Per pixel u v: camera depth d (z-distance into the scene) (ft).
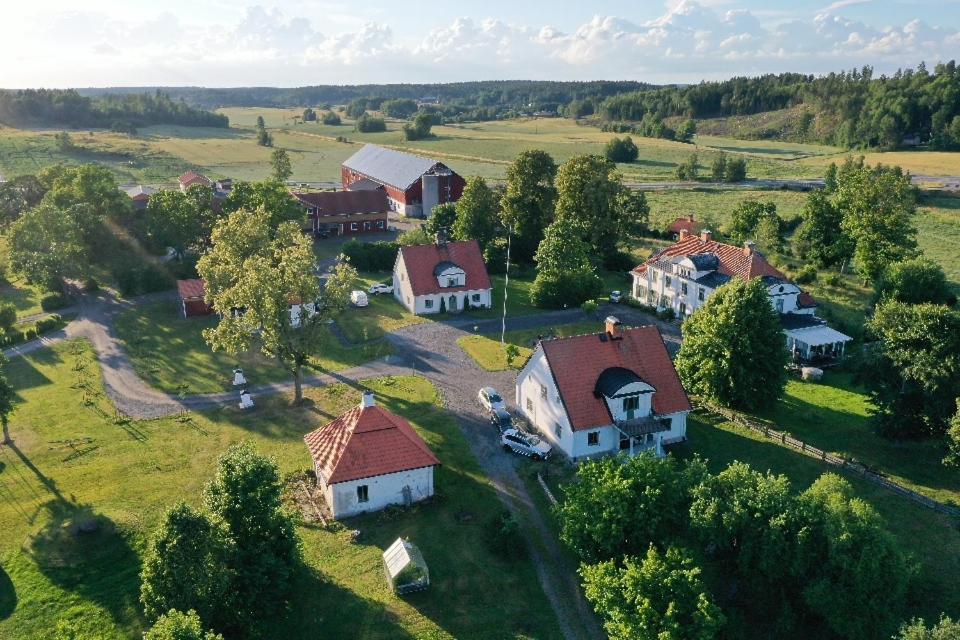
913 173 580.30
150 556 110.93
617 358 176.04
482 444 176.76
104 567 131.03
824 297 291.17
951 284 312.09
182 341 248.73
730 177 590.96
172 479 160.86
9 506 151.43
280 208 354.13
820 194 338.13
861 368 177.88
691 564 114.32
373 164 549.54
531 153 350.64
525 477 162.30
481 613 120.78
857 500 120.78
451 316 274.57
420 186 472.85
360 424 152.25
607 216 340.80
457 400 201.16
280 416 192.34
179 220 323.37
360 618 118.93
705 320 190.49
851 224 306.55
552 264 285.23
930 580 128.16
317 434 162.81
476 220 346.54
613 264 339.16
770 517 117.70
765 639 116.98
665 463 130.52
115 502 150.92
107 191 354.13
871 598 111.34
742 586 122.21
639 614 103.76
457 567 131.85
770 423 188.14
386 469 147.84
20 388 211.41
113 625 118.01
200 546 108.88
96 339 251.60
